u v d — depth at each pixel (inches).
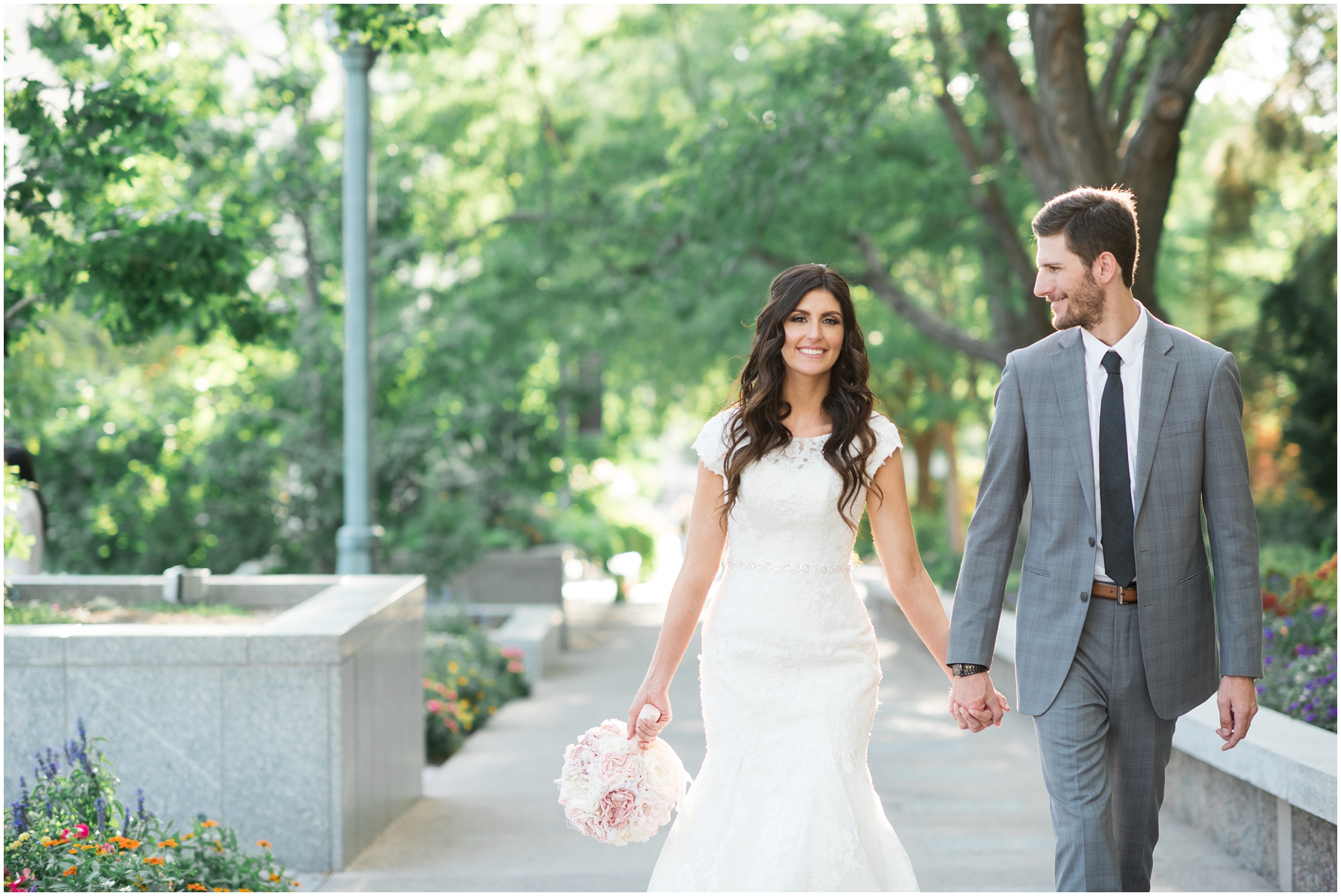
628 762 166.6
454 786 355.3
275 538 578.6
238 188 449.4
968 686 163.6
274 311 357.7
